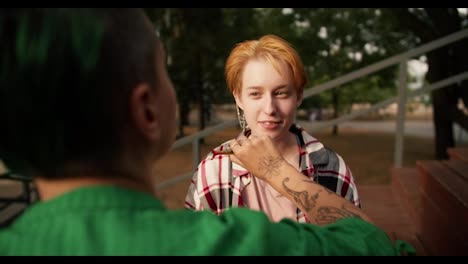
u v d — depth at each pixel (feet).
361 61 35.70
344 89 65.82
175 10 34.86
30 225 1.39
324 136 62.08
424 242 7.49
